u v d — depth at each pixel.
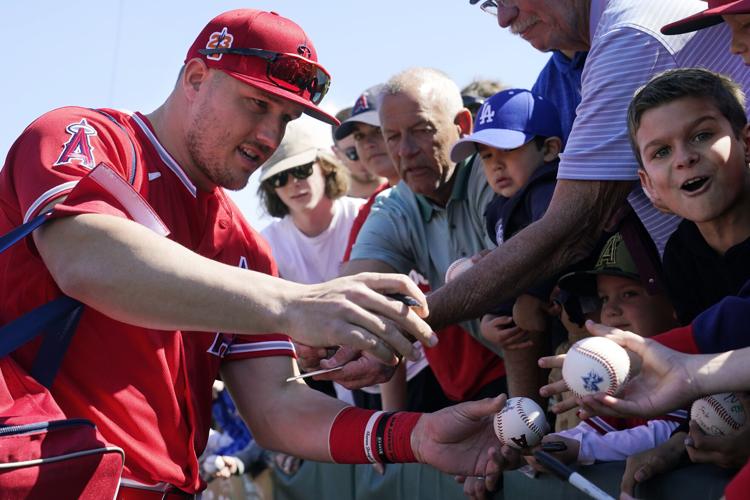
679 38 2.54
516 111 3.22
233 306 1.99
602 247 2.82
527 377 3.18
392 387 3.95
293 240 4.77
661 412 1.86
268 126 2.36
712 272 2.23
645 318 2.74
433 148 3.57
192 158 2.38
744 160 2.15
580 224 2.64
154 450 2.19
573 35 2.84
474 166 3.59
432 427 2.29
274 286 2.05
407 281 2.13
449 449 2.30
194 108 2.35
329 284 2.10
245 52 2.29
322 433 2.42
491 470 2.28
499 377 3.65
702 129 2.12
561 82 3.40
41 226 2.04
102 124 2.27
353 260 3.81
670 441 2.19
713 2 2.30
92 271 1.96
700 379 1.83
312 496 4.29
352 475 3.96
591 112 2.60
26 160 2.15
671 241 2.33
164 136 2.40
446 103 3.63
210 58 2.33
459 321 2.65
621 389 1.94
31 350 2.09
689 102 2.13
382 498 3.71
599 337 2.00
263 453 4.71
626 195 2.63
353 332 2.01
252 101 2.32
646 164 2.22
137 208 2.07
